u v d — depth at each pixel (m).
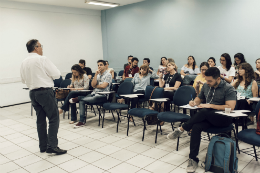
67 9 8.11
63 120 5.01
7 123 4.89
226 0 5.97
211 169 2.54
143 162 2.88
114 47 9.07
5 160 3.07
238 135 2.58
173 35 7.22
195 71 6.32
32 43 3.03
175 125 4.40
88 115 5.34
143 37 8.05
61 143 3.62
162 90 4.04
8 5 6.61
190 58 6.38
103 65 4.71
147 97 4.35
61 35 8.05
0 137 3.99
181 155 3.06
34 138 3.91
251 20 5.60
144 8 7.84
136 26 8.20
